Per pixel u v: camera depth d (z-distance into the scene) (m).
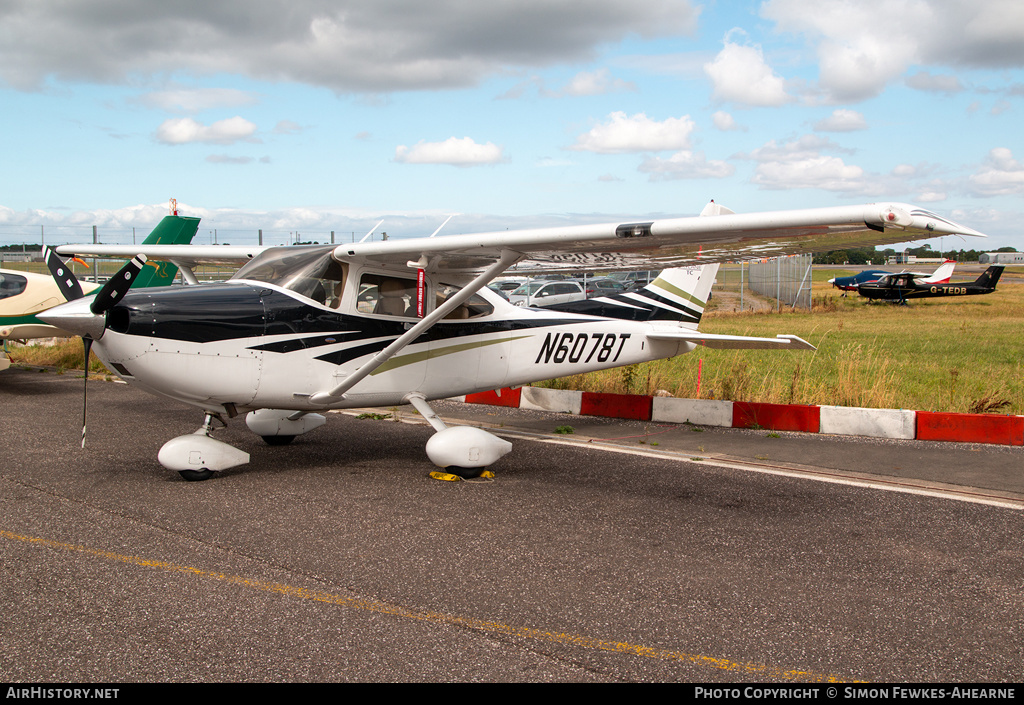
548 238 4.90
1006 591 3.47
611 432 7.46
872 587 3.50
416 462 6.05
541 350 6.91
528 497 4.99
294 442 6.80
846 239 4.44
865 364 10.38
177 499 4.79
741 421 7.73
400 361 6.03
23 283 10.85
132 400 9.12
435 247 5.25
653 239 4.78
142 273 11.41
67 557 3.71
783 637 2.98
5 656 2.72
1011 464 6.04
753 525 4.43
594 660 2.77
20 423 7.50
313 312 5.60
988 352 13.18
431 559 3.78
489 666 2.71
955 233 3.78
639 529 4.32
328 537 4.09
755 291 40.78
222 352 5.22
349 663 2.71
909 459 6.23
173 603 3.19
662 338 7.60
